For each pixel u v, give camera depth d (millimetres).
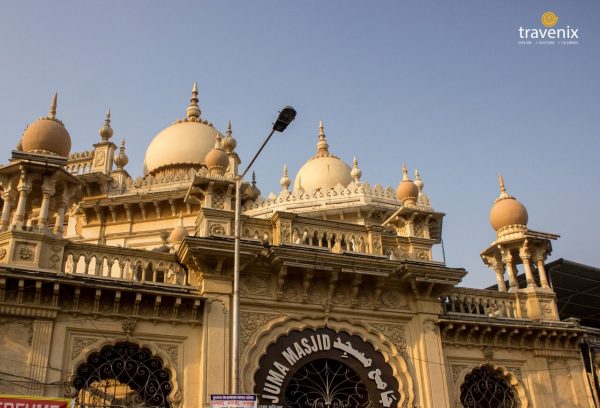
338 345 14594
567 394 16625
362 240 15766
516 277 18734
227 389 13109
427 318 15562
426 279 15414
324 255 14531
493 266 19047
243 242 13992
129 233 20531
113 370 12906
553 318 17422
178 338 13445
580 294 21750
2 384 11734
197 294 13773
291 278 14758
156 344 13258
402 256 16219
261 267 14617
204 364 13148
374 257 15227
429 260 16219
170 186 21203
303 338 14391
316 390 14234
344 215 21828
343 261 14703
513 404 16141
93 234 20625
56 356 12336
